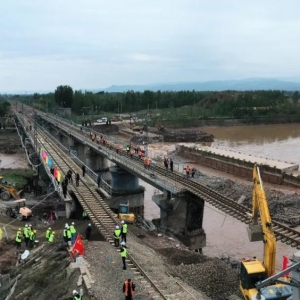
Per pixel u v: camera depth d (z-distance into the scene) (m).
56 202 54.91
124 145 81.38
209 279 29.59
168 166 64.44
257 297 17.41
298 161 98.00
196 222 47.34
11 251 36.31
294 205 57.75
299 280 15.98
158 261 30.77
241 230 51.19
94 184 49.09
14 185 60.41
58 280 26.77
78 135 93.75
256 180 27.09
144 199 69.44
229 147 123.38
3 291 28.44
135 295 23.66
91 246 31.83
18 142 128.25
